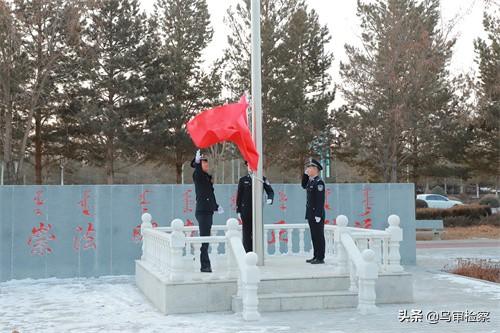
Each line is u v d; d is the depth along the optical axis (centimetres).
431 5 2886
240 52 2814
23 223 1295
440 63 2766
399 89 2761
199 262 966
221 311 877
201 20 3112
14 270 1281
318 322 787
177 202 1380
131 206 1358
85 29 2667
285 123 2875
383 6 2853
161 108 2859
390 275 940
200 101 3080
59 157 3164
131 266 1350
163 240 952
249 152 980
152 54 2833
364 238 957
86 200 1334
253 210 1039
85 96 2744
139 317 844
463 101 2912
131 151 2797
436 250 1917
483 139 3234
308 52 3183
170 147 2912
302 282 909
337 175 4162
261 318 813
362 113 2864
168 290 860
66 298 1035
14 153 2827
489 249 1950
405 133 2956
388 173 2903
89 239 1329
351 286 915
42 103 2589
